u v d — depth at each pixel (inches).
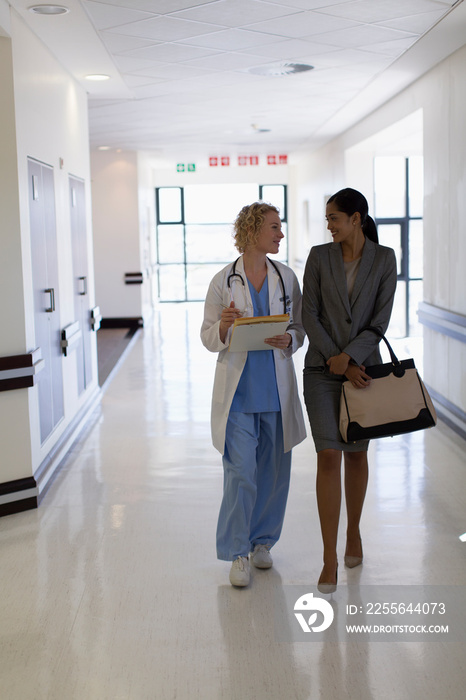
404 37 231.0
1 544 156.3
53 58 233.0
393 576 135.4
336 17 205.6
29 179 191.0
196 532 160.4
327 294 128.4
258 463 139.9
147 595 131.0
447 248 266.1
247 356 131.6
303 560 143.6
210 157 636.1
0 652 113.0
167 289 783.1
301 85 314.7
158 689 102.6
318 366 129.7
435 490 184.2
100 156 565.6
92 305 302.8
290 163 747.4
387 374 124.8
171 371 372.8
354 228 128.4
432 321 279.1
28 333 183.5
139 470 207.9
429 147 289.4
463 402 243.9
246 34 222.2
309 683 103.3
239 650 112.2
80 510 176.2
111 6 185.3
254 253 132.6
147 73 274.1
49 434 208.8
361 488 134.6
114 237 569.6
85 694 101.8
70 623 121.6
